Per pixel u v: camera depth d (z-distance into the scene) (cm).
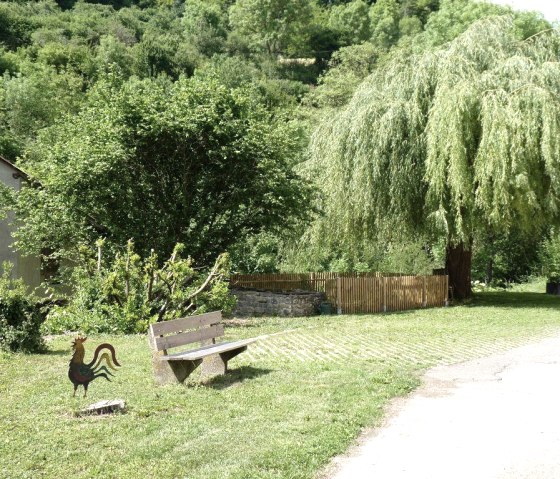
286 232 2508
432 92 2150
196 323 953
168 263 1620
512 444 610
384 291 2152
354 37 9925
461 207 2055
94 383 869
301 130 3653
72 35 8812
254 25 10231
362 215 2186
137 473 521
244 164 1950
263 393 797
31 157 2709
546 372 976
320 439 609
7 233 2312
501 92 1978
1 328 1152
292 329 1587
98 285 1573
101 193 1834
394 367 1001
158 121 1812
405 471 539
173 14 11600
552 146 1941
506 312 1984
